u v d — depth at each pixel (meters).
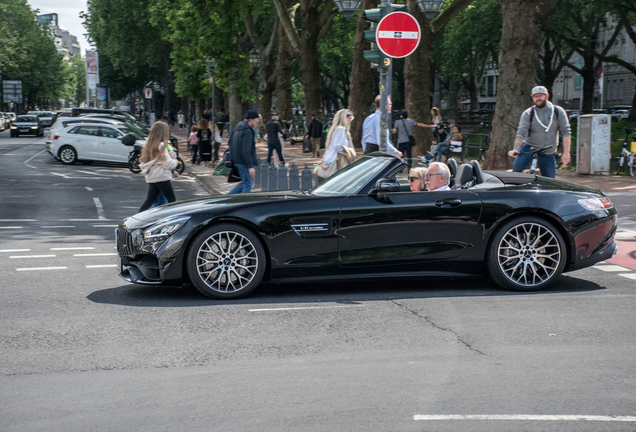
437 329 5.53
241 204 6.70
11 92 89.69
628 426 3.59
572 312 6.07
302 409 3.85
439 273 6.87
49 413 3.83
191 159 29.75
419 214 6.75
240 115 29.77
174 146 24.00
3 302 6.59
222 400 4.00
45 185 19.75
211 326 5.69
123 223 7.02
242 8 28.36
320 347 5.07
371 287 7.22
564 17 44.81
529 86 19.33
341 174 7.43
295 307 6.33
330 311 6.16
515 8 19.08
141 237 6.62
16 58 78.69
